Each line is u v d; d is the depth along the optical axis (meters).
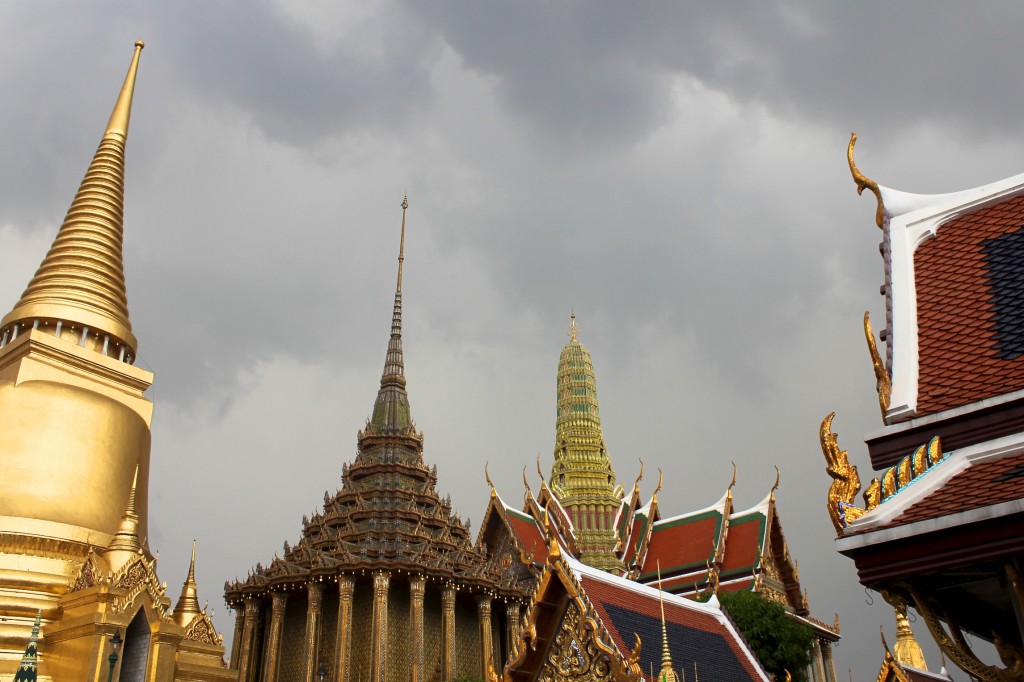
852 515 11.35
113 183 61.53
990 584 11.86
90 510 48.81
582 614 21.48
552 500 86.69
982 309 13.47
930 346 13.39
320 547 66.69
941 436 11.96
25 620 43.25
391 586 64.25
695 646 25.25
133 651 42.41
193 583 51.72
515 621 68.62
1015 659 10.95
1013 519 9.78
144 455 54.44
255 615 65.31
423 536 67.88
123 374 55.19
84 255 57.66
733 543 79.50
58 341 52.94
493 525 81.88
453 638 62.91
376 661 59.19
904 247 15.28
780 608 56.72
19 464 48.03
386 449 76.19
